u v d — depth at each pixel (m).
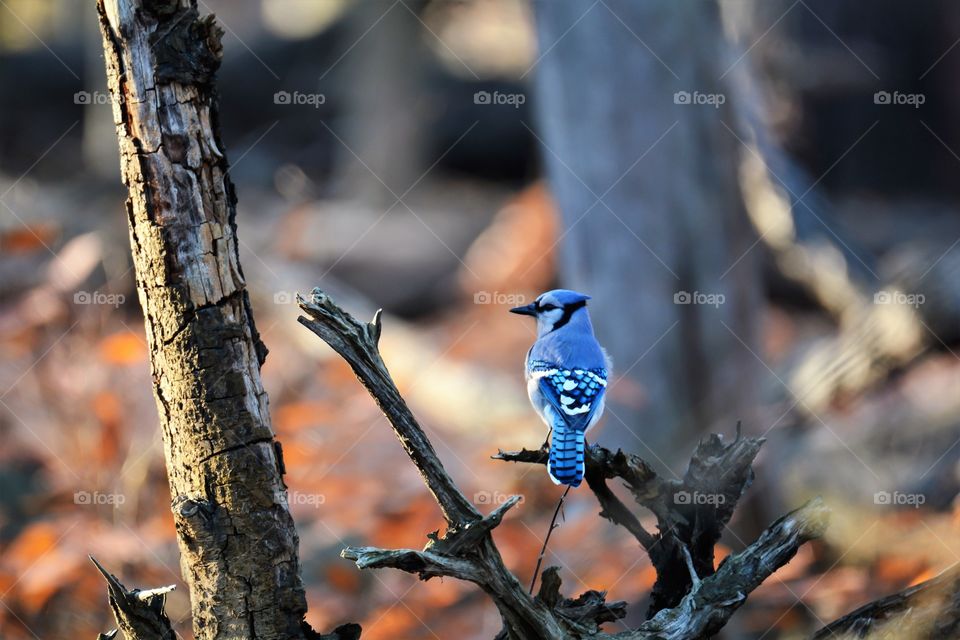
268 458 3.46
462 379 11.35
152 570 6.14
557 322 5.91
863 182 20.03
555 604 3.55
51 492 6.69
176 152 3.33
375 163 22.95
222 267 3.40
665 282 9.34
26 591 5.62
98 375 7.11
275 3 29.83
